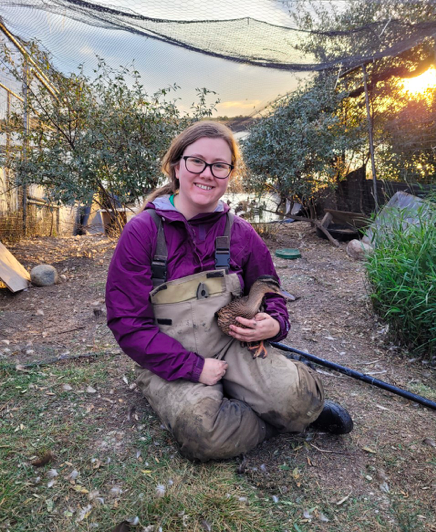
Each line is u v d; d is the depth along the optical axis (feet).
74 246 22.70
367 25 16.74
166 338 6.48
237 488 6.12
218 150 6.31
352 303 13.83
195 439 6.22
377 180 24.17
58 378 9.18
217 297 6.66
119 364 9.85
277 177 23.30
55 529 5.44
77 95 19.45
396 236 12.01
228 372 6.97
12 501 5.82
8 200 22.56
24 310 13.75
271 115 23.47
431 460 6.83
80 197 19.12
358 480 6.40
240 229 7.13
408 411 8.22
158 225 6.51
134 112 19.69
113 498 5.94
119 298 6.45
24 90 20.40
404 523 5.66
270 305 7.18
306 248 22.39
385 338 11.23
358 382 9.25
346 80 24.29
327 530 5.53
